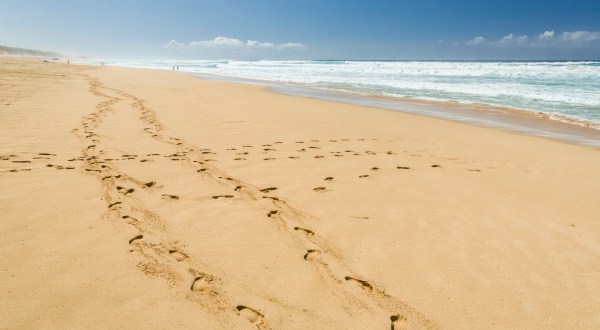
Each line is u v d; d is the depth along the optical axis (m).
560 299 2.38
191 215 3.33
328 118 9.34
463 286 2.47
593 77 24.88
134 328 1.96
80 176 4.17
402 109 12.52
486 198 4.02
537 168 5.37
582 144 7.64
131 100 10.80
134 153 5.25
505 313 2.23
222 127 7.46
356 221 3.36
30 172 4.21
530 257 2.84
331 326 2.07
